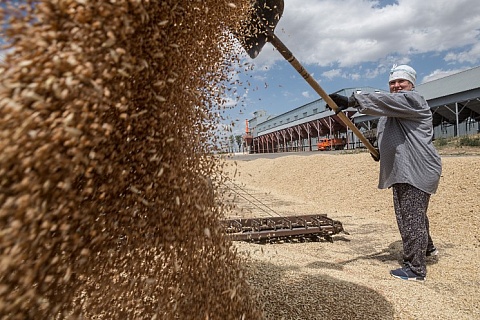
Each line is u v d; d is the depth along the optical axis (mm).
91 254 1071
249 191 10828
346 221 6203
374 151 4055
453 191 5887
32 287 885
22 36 847
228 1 1530
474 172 6059
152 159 1186
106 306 1207
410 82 3697
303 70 2525
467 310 2576
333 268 3455
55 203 896
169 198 1324
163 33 1191
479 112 20078
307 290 2457
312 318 2105
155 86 1191
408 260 3350
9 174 792
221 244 1577
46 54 859
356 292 2545
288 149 37750
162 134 1271
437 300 2658
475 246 4309
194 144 1480
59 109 876
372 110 3244
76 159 883
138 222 1212
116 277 1229
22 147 800
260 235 4219
